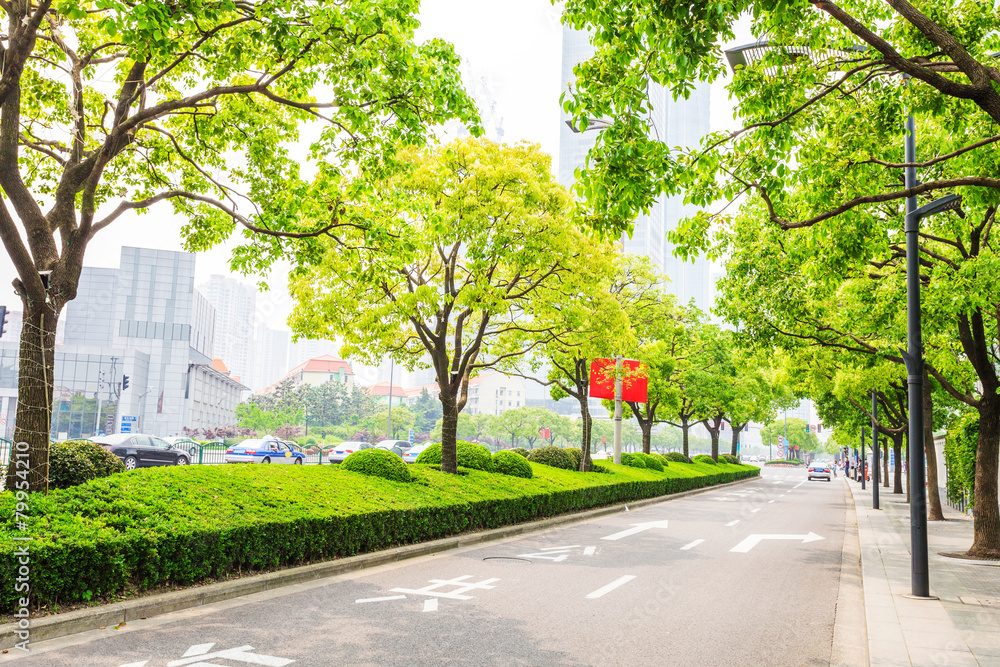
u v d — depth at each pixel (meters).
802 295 15.15
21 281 8.49
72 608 6.70
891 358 14.96
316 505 10.62
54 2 8.59
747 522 20.05
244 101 11.10
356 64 8.75
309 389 88.81
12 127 8.77
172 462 27.42
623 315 19.11
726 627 7.64
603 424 119.31
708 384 35.19
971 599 9.30
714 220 9.34
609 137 7.45
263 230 10.43
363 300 16.08
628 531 16.91
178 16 7.81
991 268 10.62
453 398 17.75
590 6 7.19
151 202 10.16
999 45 8.89
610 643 6.78
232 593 8.24
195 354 91.25
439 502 13.56
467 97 9.38
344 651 6.17
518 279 17.69
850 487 46.59
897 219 12.97
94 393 79.69
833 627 7.91
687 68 6.83
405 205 11.17
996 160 9.80
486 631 7.04
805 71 8.44
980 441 14.01
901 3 6.52
